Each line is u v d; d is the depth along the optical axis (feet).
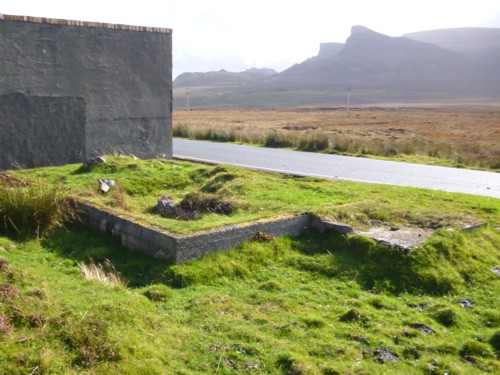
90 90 46.52
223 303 17.80
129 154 50.29
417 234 23.61
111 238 24.32
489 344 16.22
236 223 23.12
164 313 16.85
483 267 22.20
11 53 41.19
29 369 12.03
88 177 36.22
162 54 51.75
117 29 47.80
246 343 15.07
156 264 20.92
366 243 22.54
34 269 19.57
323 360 14.58
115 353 13.14
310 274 21.22
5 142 41.68
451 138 105.81
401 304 18.90
